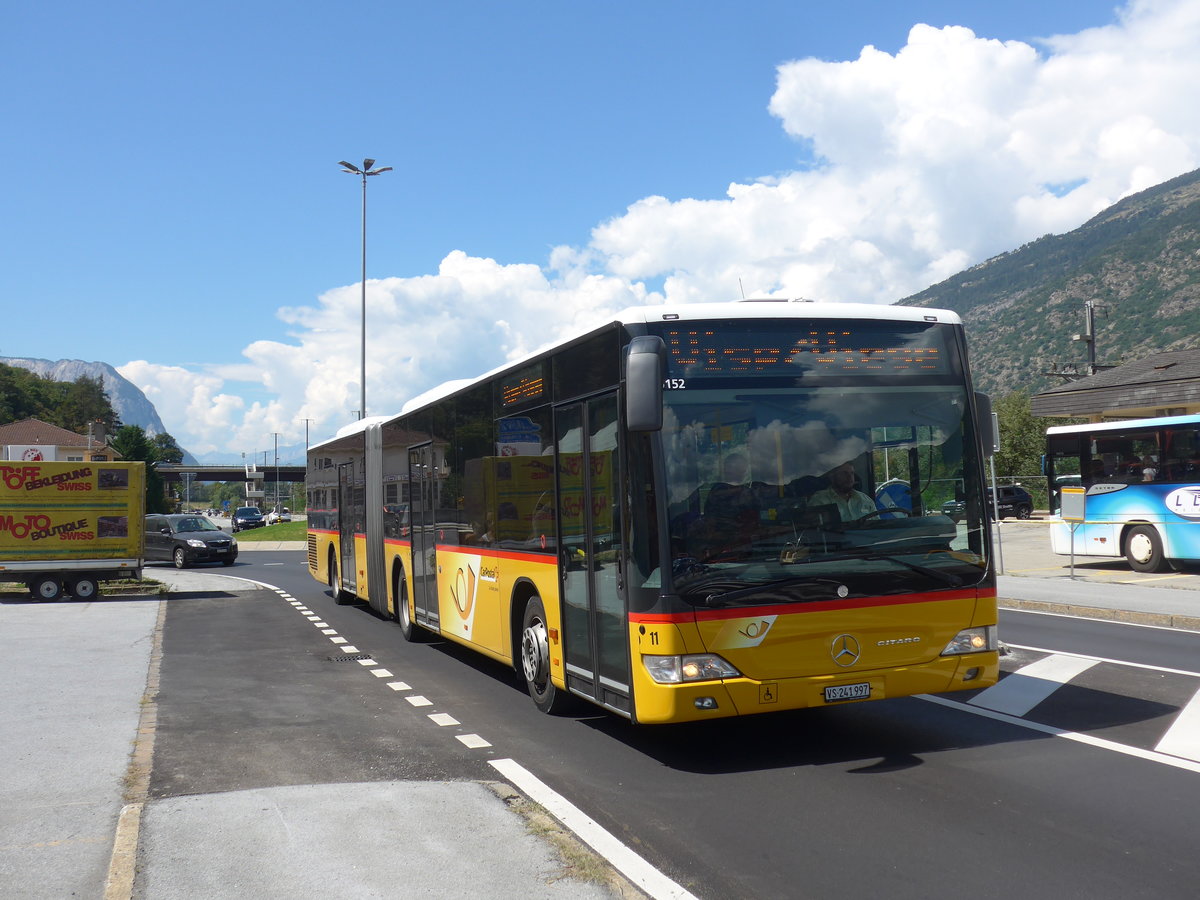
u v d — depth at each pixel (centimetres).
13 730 844
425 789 625
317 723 880
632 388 635
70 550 2205
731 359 694
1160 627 1364
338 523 1959
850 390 709
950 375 737
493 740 798
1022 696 901
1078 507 1956
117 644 1430
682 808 603
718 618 654
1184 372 2934
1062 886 468
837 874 490
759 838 545
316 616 1816
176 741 809
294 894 460
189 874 484
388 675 1145
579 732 820
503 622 974
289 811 578
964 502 722
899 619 689
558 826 551
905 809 591
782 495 681
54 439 9544
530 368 894
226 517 15138
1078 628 1359
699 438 675
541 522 867
